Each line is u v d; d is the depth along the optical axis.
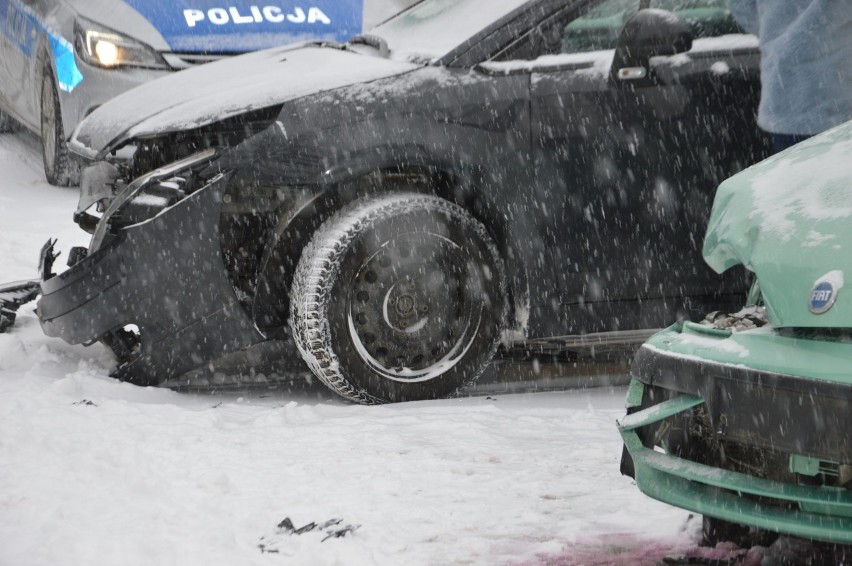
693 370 3.36
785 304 3.27
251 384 6.54
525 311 6.07
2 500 4.30
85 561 3.71
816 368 3.09
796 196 3.51
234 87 6.32
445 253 5.94
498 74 6.02
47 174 12.41
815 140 3.81
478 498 4.27
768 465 3.23
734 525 3.71
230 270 5.96
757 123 6.11
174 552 3.77
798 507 3.15
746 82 6.16
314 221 5.93
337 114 5.80
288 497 4.30
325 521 4.04
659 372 3.50
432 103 5.88
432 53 6.21
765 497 3.21
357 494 4.34
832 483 3.12
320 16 11.60
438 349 6.00
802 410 3.09
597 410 5.76
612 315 6.14
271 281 5.88
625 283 6.12
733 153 6.16
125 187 5.96
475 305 6.03
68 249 9.88
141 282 5.72
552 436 5.20
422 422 5.41
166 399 6.00
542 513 4.09
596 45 6.22
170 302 5.74
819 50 5.65
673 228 6.15
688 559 3.63
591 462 4.72
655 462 3.47
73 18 11.29
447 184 6.12
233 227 5.95
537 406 5.98
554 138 5.99
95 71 10.93
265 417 5.46
